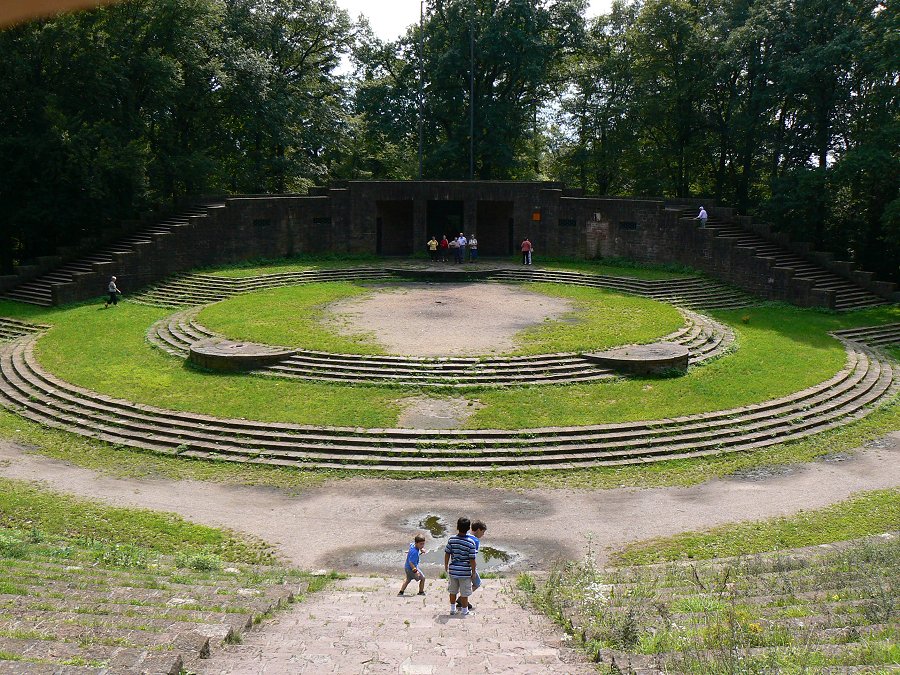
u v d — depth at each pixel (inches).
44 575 585.0
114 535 853.2
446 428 1143.6
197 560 749.3
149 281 2017.7
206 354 1384.1
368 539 873.5
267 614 525.7
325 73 2871.6
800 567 665.6
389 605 610.5
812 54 2054.6
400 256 2438.5
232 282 2009.1
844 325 1739.7
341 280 2129.7
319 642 447.2
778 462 1080.2
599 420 1176.2
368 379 1327.5
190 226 2091.5
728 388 1306.6
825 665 342.6
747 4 2317.9
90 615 438.9
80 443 1138.7
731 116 2436.0
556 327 1600.6
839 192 2215.8
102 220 2165.4
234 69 2341.3
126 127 2140.7
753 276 1979.6
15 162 2001.7
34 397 1284.4
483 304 1833.2
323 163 2901.1
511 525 904.9
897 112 2036.2
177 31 2124.8
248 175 2534.5
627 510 940.6
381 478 1034.7
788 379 1349.7
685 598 535.5
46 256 2073.1
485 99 2667.3
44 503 928.3
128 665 337.1
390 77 2891.2
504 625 512.7
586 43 2733.8
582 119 2765.7
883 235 2208.4
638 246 2237.9
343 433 1131.3
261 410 1208.2
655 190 2576.3
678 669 354.6
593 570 599.2
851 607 470.6
